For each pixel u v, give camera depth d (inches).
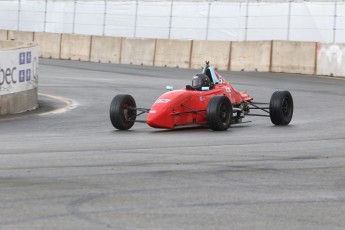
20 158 1182.9
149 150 1290.6
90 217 747.4
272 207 813.9
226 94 1716.3
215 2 4613.7
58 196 853.2
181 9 4820.4
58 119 1947.6
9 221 724.7
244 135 1553.9
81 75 3659.0
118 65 4475.9
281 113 1763.0
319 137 1528.1
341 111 2185.0
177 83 3235.7
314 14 4062.5
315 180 995.3
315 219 759.7
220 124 1614.2
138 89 2913.4
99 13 5275.6
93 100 2493.8
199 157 1204.5
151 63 4542.3
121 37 4746.6
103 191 887.7
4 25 5753.0
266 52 3939.5
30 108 2217.0
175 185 937.5
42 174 1013.8
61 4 5482.3
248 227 717.9
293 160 1182.9
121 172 1035.9
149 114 1567.4
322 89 2965.1
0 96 2058.3
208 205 816.9
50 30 5536.4
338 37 3966.5
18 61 2148.1
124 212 773.3
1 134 1594.5
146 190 899.4
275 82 3275.1
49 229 695.1
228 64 4109.3
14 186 915.4
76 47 4997.5
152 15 4985.2
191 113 1626.5
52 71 3887.8
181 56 4367.6
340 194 896.9
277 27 4237.2
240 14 4461.1
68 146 1348.4
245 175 1026.1
